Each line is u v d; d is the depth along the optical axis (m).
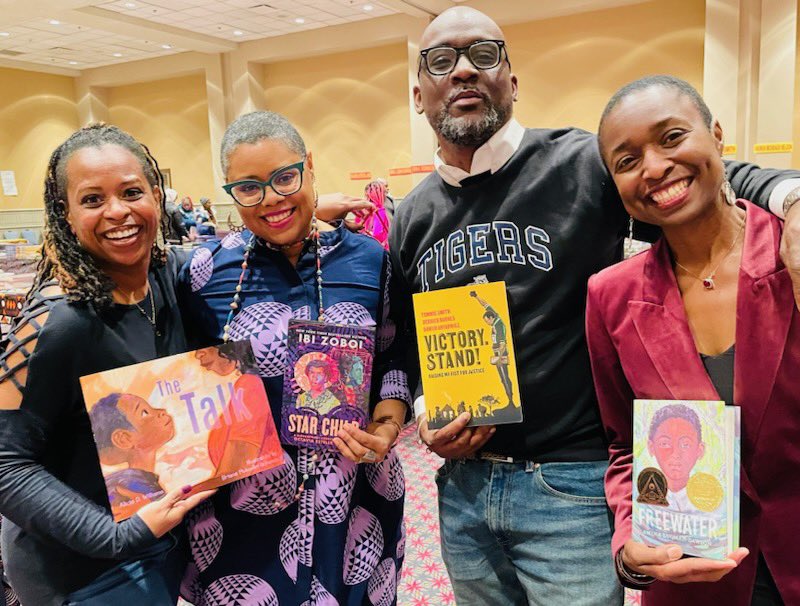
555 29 9.94
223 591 1.34
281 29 11.41
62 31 10.91
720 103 8.62
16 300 3.10
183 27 11.08
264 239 1.37
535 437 1.40
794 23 8.09
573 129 1.50
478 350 1.32
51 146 14.27
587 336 1.22
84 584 1.17
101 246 1.14
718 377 1.03
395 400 1.48
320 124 12.45
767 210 1.05
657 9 9.21
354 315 1.39
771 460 1.00
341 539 1.36
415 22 10.62
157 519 1.11
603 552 1.37
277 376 1.34
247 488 1.32
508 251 1.41
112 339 1.19
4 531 1.23
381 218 2.54
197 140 13.79
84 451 1.18
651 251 1.12
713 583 1.07
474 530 1.48
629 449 1.23
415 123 11.15
